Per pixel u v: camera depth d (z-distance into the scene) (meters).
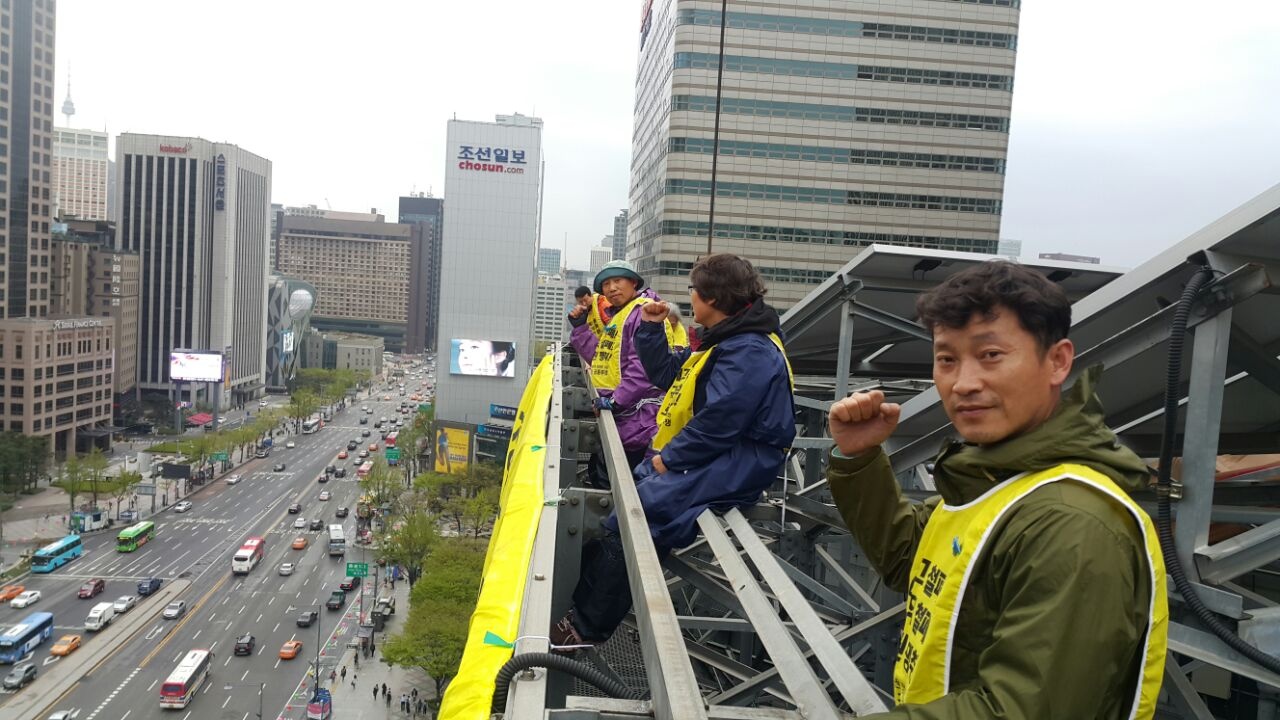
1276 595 5.00
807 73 60.50
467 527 76.94
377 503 84.25
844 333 6.70
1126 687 1.34
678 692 1.55
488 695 2.28
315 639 58.41
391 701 50.31
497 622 2.75
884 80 61.00
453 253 98.88
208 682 51.03
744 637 5.83
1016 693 1.22
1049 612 1.25
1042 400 1.51
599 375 6.09
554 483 3.87
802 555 5.31
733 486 3.31
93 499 79.75
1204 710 3.41
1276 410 5.17
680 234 60.75
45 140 103.38
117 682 49.88
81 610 59.72
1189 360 4.21
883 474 1.99
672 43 61.12
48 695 47.59
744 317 3.43
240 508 89.19
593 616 3.51
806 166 60.91
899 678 1.70
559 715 1.89
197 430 124.31
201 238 136.62
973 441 1.54
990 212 62.41
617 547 3.49
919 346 8.70
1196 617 3.44
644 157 74.88
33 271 101.88
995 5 61.25
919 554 1.71
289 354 180.50
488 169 98.94
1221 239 3.43
